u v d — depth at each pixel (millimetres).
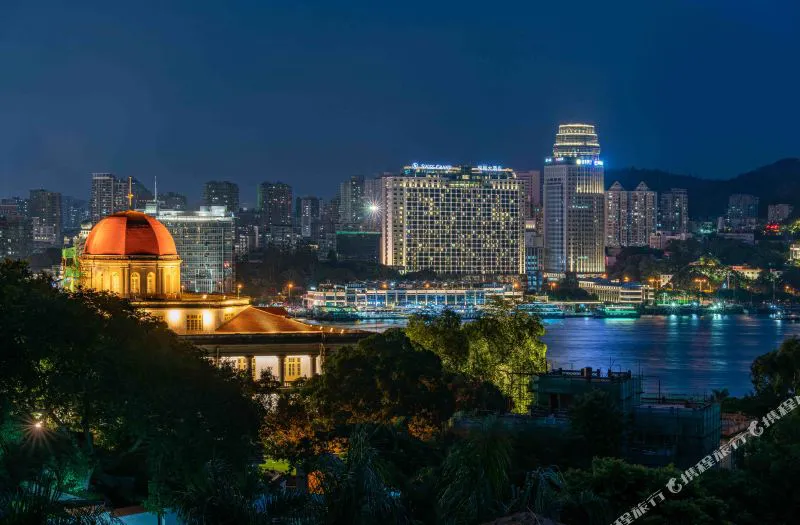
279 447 126938
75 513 65375
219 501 66125
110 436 110562
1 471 87812
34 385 104188
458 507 67500
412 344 175750
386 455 102500
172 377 112062
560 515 75250
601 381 144875
